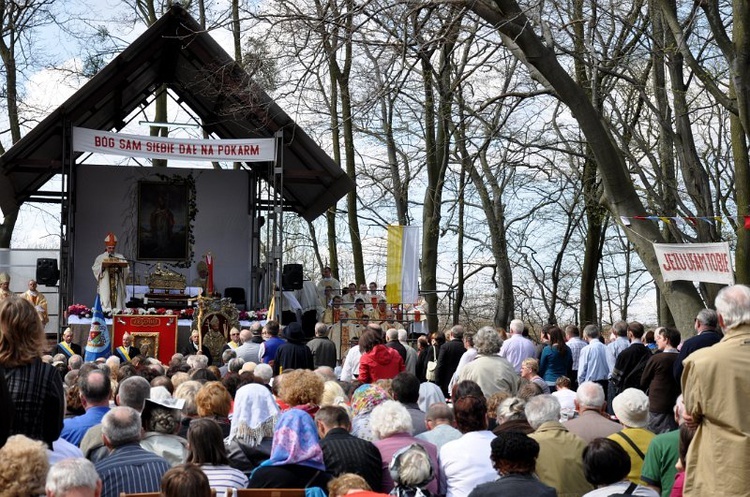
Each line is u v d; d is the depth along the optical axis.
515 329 14.13
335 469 6.90
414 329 28.02
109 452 6.98
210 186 30.77
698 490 5.89
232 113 25.56
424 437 7.92
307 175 26.64
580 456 7.11
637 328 13.73
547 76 18.14
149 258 30.30
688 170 22.91
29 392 6.02
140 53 24.80
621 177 18.88
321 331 16.41
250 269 30.70
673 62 22.89
